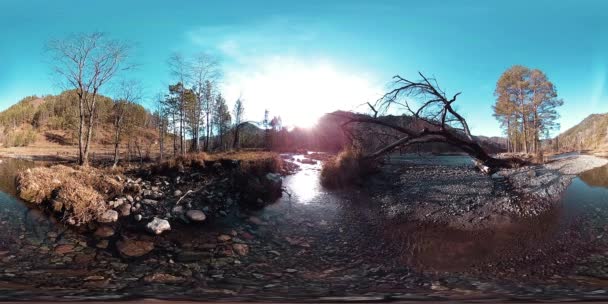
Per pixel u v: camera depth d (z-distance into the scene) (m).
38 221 8.23
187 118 35.34
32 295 4.57
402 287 5.18
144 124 47.16
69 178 10.58
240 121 43.97
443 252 7.10
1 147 73.06
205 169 13.17
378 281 5.52
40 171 11.66
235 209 9.84
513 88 40.97
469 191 11.92
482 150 18.28
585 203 10.83
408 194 11.84
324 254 7.00
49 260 6.19
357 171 14.26
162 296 4.61
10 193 10.77
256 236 8.02
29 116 127.62
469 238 7.90
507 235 8.05
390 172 16.14
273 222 9.04
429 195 11.58
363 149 17.97
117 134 28.97
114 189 10.32
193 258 6.57
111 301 4.32
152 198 10.25
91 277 5.48
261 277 5.70
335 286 5.24
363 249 7.31
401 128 17.84
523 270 6.08
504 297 4.57
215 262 6.41
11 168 23.22
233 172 12.45
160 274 5.71
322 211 10.14
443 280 5.58
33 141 86.25
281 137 37.66
